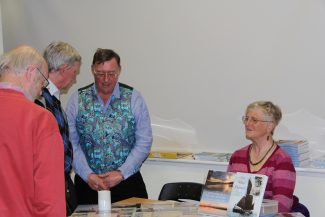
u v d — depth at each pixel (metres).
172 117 3.74
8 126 1.54
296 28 3.23
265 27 3.33
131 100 3.03
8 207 1.53
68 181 2.41
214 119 3.58
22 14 4.20
